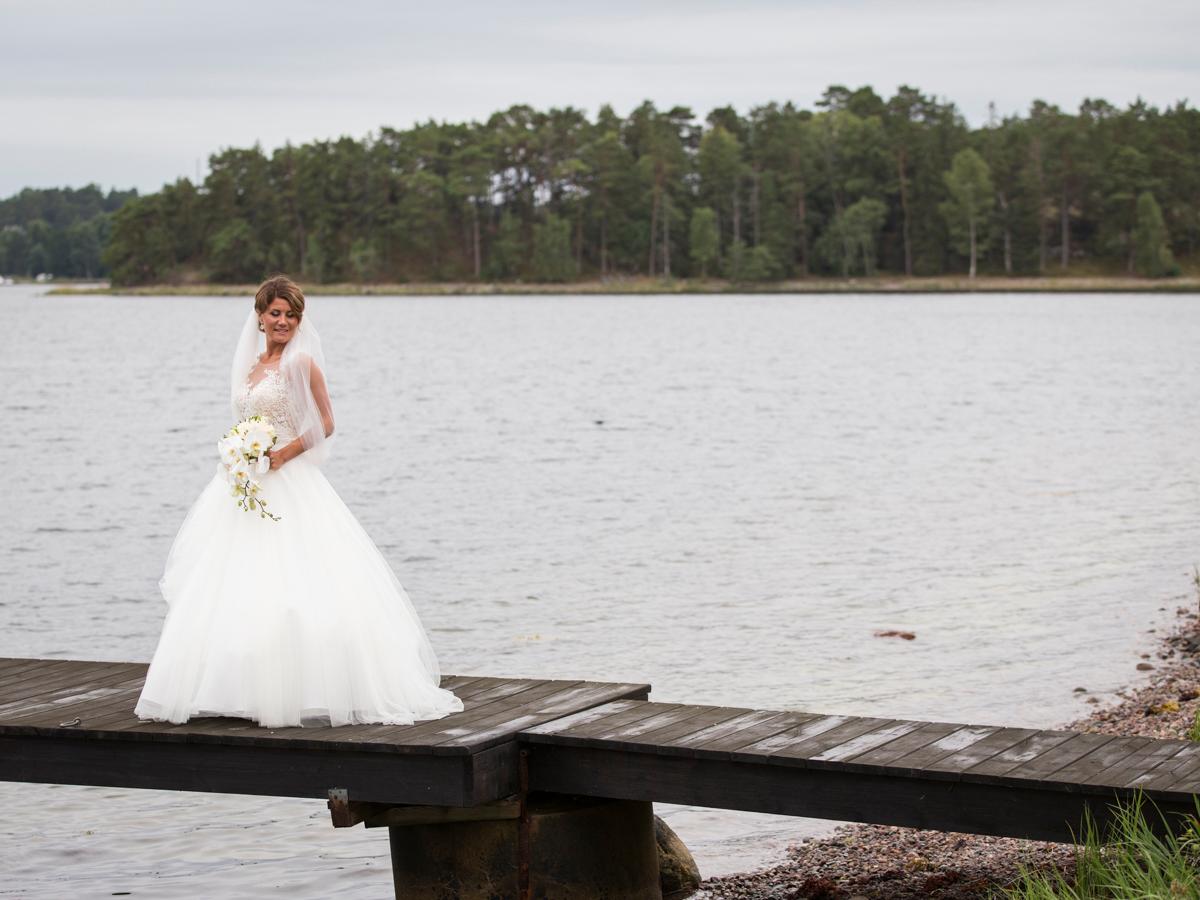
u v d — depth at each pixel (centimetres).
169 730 705
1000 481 2497
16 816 926
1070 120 16525
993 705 1133
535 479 2617
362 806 700
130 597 1653
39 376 5534
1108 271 15588
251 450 696
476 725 710
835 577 1683
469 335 8531
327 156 16750
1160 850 588
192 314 12556
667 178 16362
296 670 706
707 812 941
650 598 1580
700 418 3747
